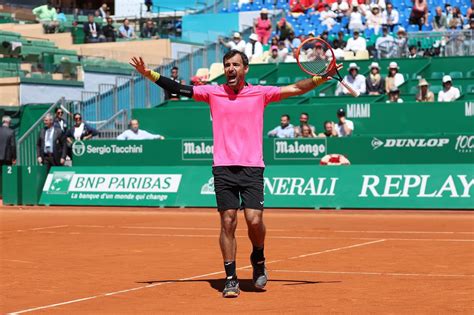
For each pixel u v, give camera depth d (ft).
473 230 122.52
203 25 294.87
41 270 81.87
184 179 178.19
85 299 64.13
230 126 64.80
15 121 231.71
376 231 122.72
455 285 69.56
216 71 235.81
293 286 69.82
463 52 218.79
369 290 67.21
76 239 114.52
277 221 142.61
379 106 189.37
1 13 298.97
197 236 117.50
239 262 86.99
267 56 235.61
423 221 139.33
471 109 183.93
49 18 296.51
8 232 126.21
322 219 146.20
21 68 241.55
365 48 227.20
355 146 170.91
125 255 94.58
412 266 82.38
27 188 190.80
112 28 286.25
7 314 57.72
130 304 61.62
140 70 65.00
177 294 66.18
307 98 200.23
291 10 265.95
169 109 207.92
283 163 175.73
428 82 207.92
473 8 247.70
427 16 246.88
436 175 159.74
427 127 186.60
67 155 195.42
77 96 250.57
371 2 257.34
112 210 175.83
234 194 65.05
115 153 190.60
